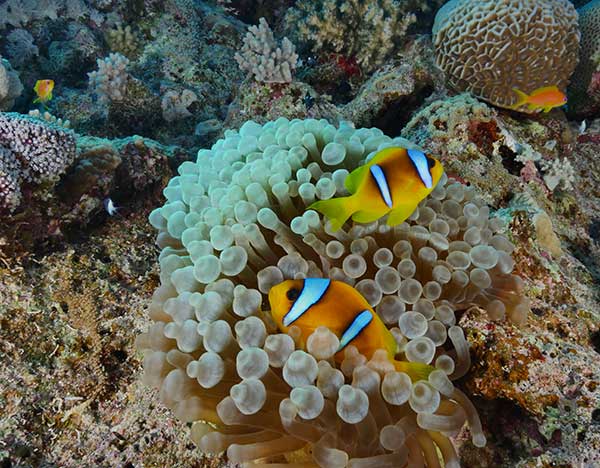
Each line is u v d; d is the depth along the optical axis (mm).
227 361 327
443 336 324
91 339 446
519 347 375
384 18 935
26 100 1007
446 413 307
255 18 1274
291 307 295
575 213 668
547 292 426
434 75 813
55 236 522
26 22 1017
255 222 406
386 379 275
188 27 1114
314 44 985
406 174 319
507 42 740
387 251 351
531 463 332
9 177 473
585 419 340
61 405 409
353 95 983
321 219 399
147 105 967
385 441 266
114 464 385
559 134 778
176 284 370
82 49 1044
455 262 360
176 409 319
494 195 583
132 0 1078
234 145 504
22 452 381
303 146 451
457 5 792
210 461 385
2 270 470
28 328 444
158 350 362
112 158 581
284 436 312
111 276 504
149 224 596
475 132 610
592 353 384
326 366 287
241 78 1089
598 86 917
